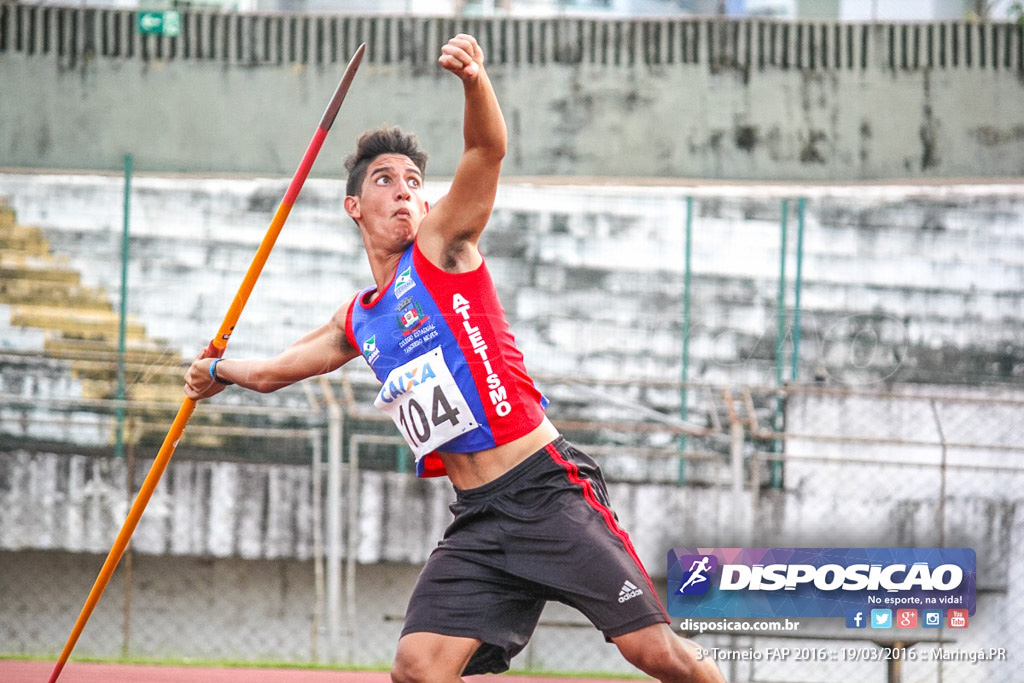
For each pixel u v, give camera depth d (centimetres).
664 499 2475
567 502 892
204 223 2733
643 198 2773
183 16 2738
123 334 2677
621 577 860
